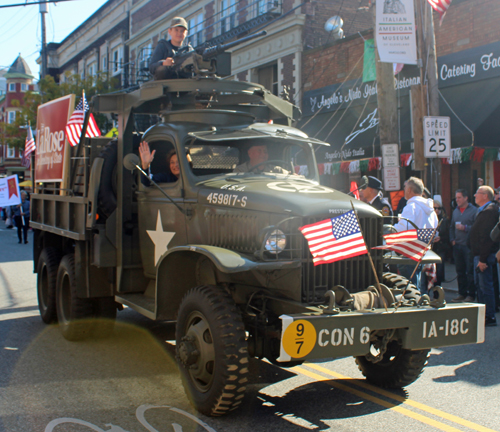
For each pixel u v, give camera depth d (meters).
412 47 10.27
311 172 5.76
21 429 3.78
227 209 4.49
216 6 23.16
